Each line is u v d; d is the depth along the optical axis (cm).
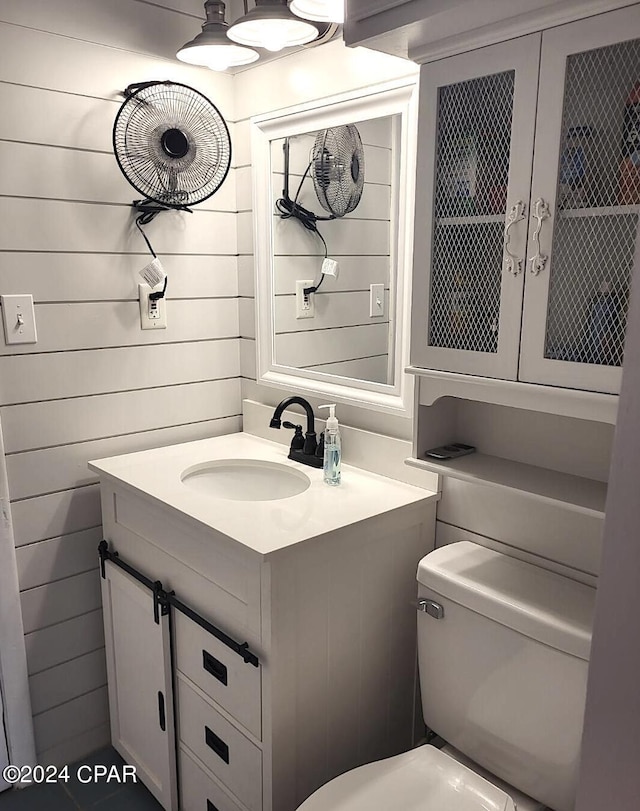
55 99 165
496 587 132
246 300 206
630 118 98
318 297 182
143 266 187
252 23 151
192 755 165
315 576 137
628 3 93
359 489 161
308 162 178
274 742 138
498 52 110
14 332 167
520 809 129
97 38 170
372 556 148
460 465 141
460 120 120
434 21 108
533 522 142
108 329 184
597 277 105
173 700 168
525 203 110
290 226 187
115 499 176
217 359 208
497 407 145
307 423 181
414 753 135
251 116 192
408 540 156
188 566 152
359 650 151
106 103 174
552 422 136
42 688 188
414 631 163
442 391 135
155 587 161
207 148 184
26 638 183
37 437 176
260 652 135
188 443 202
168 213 189
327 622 142
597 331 105
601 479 131
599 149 102
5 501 172
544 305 110
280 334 197
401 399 164
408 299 158
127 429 193
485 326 122
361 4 116
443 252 127
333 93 167
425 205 127
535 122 107
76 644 193
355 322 173
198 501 152
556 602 126
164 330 195
